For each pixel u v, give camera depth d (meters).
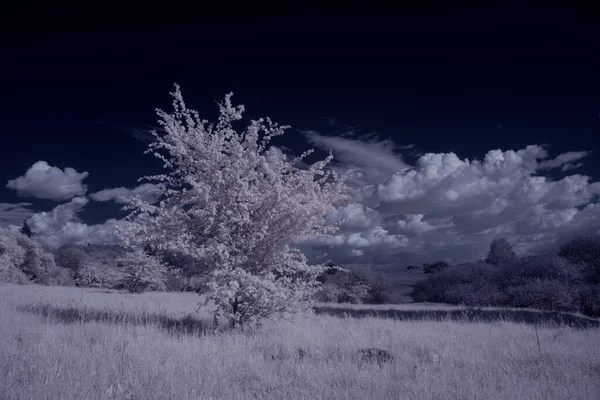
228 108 10.07
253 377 5.51
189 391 4.61
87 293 24.44
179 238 9.18
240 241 9.62
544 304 24.25
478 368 6.29
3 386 4.38
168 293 30.14
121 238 9.13
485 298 28.53
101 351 6.21
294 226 9.98
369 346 7.84
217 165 9.91
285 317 10.18
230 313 9.37
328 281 33.97
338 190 10.42
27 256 41.44
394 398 4.68
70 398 4.14
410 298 39.94
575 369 6.25
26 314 10.35
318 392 4.84
